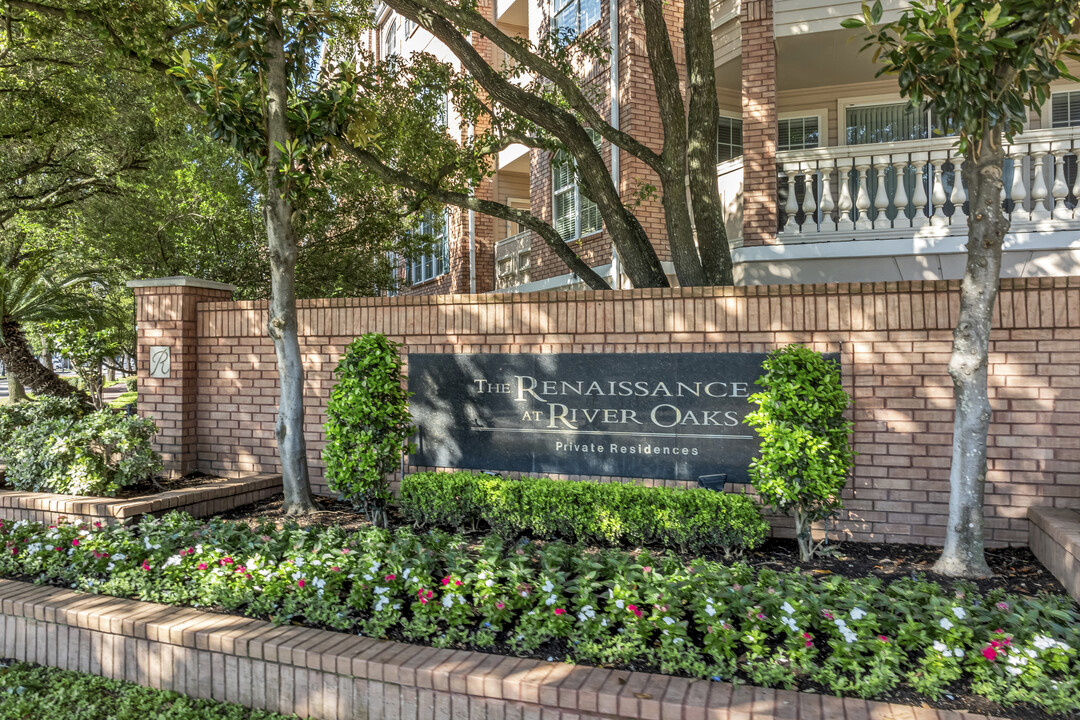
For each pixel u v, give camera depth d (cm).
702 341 646
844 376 609
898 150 860
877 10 499
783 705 317
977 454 502
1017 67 470
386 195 1394
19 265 1420
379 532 515
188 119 1241
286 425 684
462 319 721
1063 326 565
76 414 921
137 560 518
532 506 600
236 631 408
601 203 813
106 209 1387
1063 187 804
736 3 1076
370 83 1020
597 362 666
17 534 571
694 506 560
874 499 603
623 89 1148
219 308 830
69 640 452
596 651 371
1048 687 325
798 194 1020
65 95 1191
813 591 416
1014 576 499
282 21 698
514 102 795
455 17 735
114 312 1494
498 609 405
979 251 495
